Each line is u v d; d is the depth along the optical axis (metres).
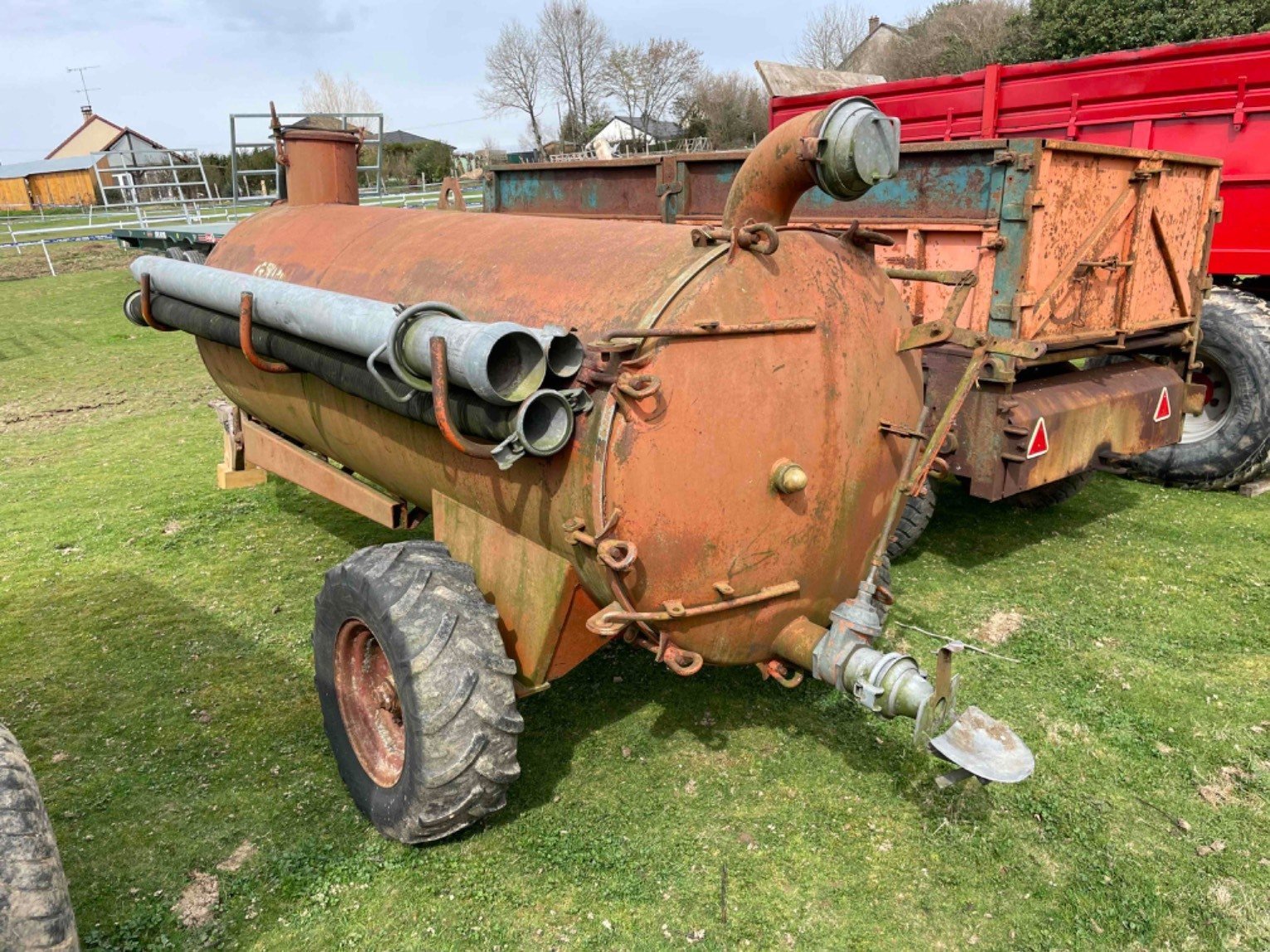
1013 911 2.70
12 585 5.10
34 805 2.14
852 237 2.81
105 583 5.10
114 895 2.77
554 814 3.09
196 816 3.13
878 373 2.80
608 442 2.36
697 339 2.41
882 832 3.01
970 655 4.12
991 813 3.10
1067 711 3.68
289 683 4.02
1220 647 4.16
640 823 3.05
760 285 2.52
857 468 2.79
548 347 2.27
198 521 6.00
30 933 1.96
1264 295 6.44
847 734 3.53
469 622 2.71
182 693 3.95
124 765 3.43
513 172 6.71
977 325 4.27
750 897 2.74
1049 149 3.98
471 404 2.50
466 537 3.15
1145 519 5.74
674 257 2.63
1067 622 4.41
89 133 61.69
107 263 21.72
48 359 11.98
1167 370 5.29
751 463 2.54
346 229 4.00
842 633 2.68
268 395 4.26
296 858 2.89
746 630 2.76
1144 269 4.85
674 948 2.56
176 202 18.84
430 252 3.42
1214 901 2.72
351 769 3.08
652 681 3.92
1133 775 3.29
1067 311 4.44
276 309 3.08
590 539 2.44
